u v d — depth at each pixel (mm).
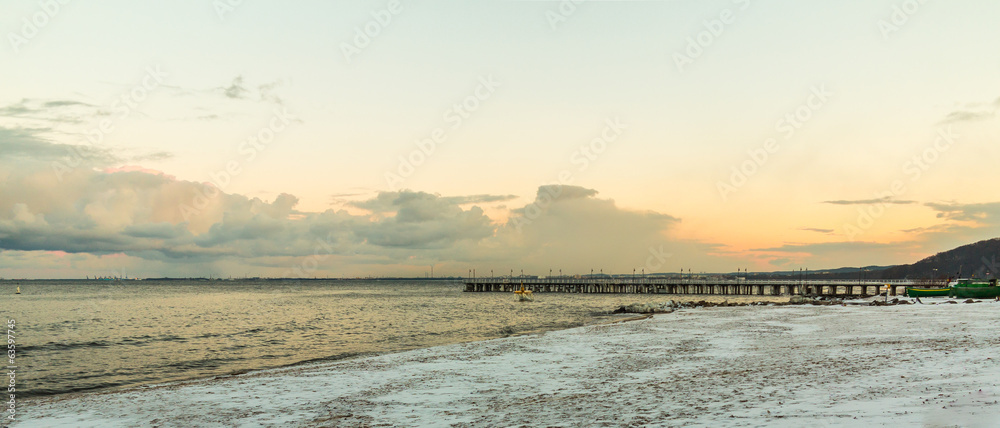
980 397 9109
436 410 12289
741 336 26391
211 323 51688
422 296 134750
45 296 131500
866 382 11812
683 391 12648
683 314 46375
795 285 115875
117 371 23719
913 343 19641
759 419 8859
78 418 12812
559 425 9914
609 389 13938
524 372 17516
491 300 107438
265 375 18547
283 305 90625
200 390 15719
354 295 145125
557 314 60281
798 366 15656
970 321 28438
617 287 136375
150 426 11875
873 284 105125
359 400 13766
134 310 75375
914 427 7422
